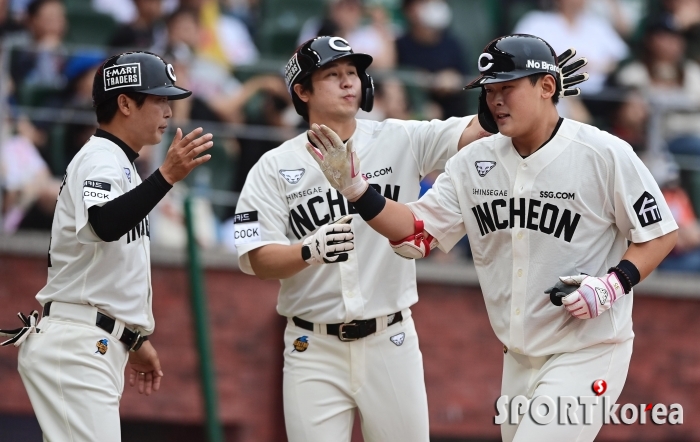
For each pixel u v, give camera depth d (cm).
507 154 1723
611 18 3941
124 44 3575
